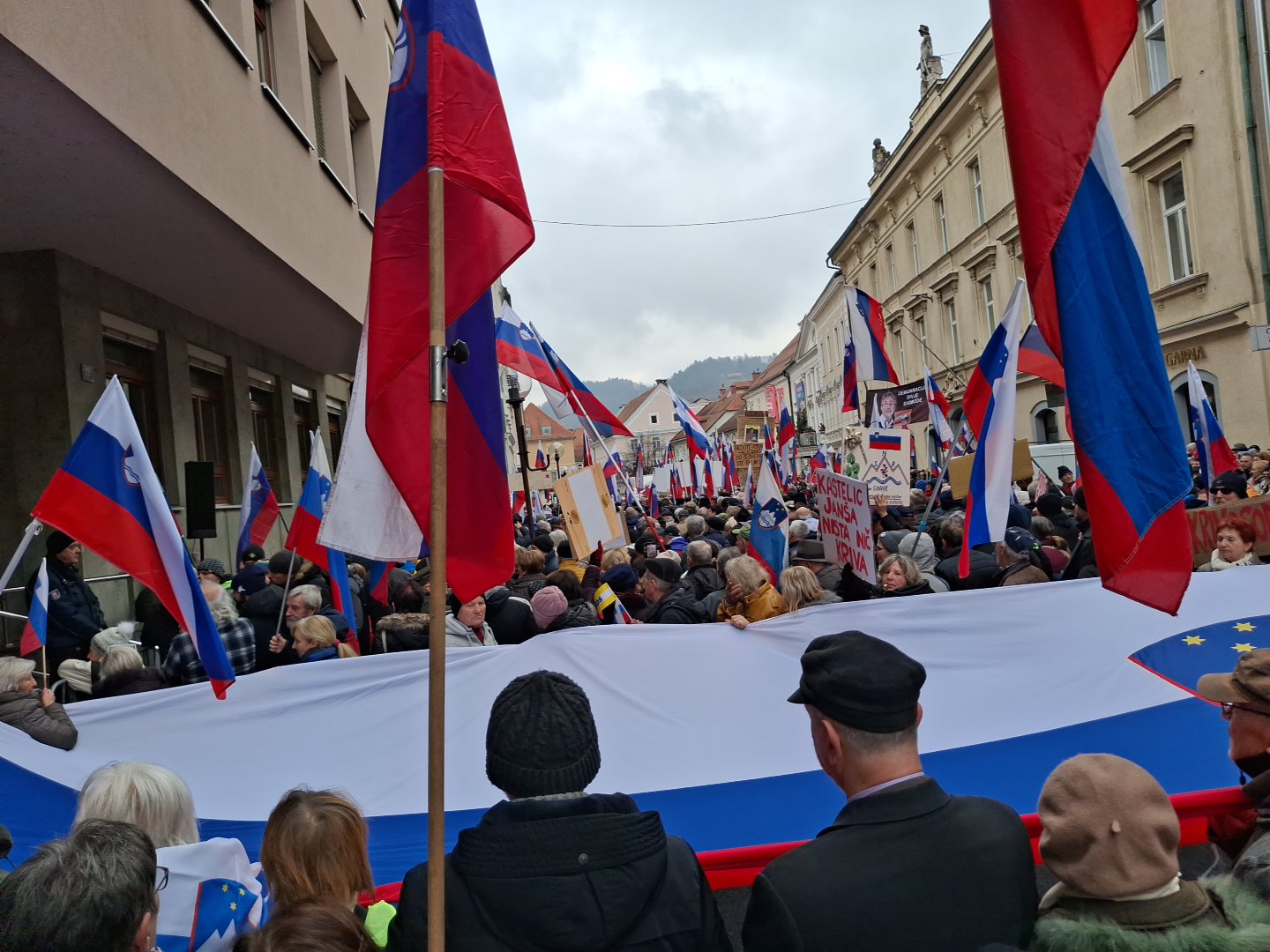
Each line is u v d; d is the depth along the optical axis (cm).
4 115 601
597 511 845
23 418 850
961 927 164
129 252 899
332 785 396
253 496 795
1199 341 1833
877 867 167
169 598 365
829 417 5178
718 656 421
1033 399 2653
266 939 172
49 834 348
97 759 388
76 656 644
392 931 179
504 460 292
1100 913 165
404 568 916
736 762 405
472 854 173
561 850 171
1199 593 450
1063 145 280
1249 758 237
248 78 907
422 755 403
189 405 1148
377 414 280
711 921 178
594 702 413
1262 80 1541
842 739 179
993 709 428
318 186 1151
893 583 546
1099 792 168
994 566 646
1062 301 281
